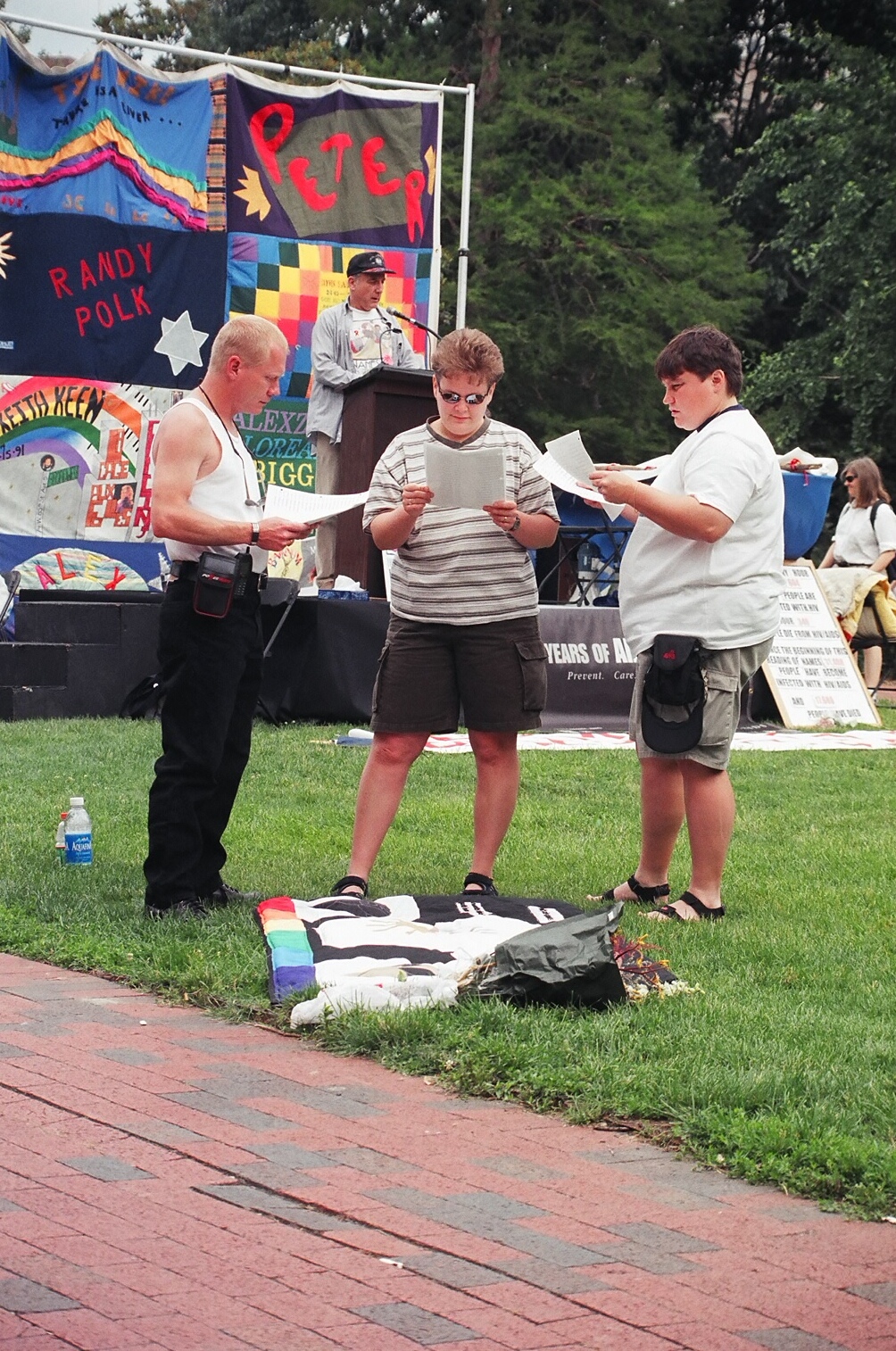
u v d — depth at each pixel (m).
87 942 4.59
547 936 4.07
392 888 5.52
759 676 11.55
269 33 34.28
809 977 4.51
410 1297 2.40
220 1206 2.73
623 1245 2.62
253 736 9.27
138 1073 3.50
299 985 4.04
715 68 32.50
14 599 10.84
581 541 12.26
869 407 23.84
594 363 28.50
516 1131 3.19
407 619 5.23
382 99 12.99
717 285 28.59
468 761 8.64
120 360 12.27
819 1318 2.38
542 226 27.28
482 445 5.20
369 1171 2.93
